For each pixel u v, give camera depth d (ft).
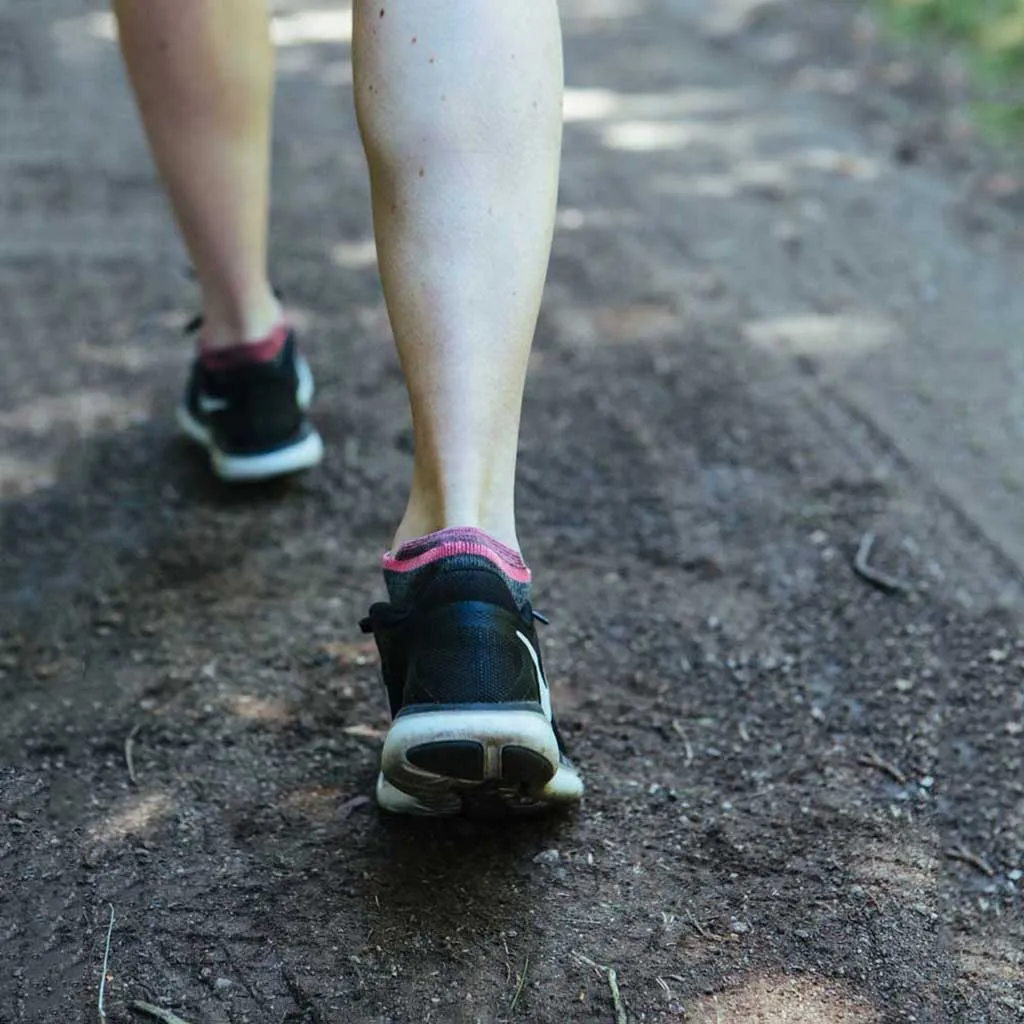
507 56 3.90
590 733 4.98
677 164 12.19
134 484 6.82
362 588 5.95
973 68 15.06
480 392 3.96
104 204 10.89
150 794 4.61
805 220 10.80
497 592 3.93
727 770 4.81
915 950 4.01
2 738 4.88
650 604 5.85
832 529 6.45
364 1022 3.69
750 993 3.82
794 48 16.37
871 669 5.40
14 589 5.87
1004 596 5.87
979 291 9.41
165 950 3.92
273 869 4.26
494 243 3.92
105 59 15.74
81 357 8.23
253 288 6.29
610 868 4.30
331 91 14.61
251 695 5.18
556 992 3.80
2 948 3.92
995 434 7.38
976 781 4.75
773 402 7.75
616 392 7.88
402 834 4.44
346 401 7.75
